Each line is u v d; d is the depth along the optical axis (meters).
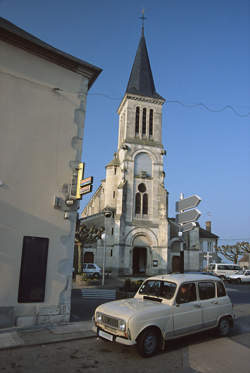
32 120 9.58
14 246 8.55
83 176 9.91
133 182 38.47
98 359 6.26
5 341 7.02
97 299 14.87
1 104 9.07
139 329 6.32
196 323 7.46
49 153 9.74
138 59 46.09
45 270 8.93
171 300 7.20
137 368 5.85
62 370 5.63
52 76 10.24
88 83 11.84
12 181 8.87
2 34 9.27
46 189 9.46
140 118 41.56
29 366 5.75
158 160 40.16
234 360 6.44
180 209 12.77
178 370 5.82
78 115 10.62
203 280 8.21
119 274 34.53
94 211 53.62
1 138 8.91
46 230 9.20
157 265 36.22
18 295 8.38
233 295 19.50
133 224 36.75
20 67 9.60
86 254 35.91
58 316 8.88
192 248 40.19
